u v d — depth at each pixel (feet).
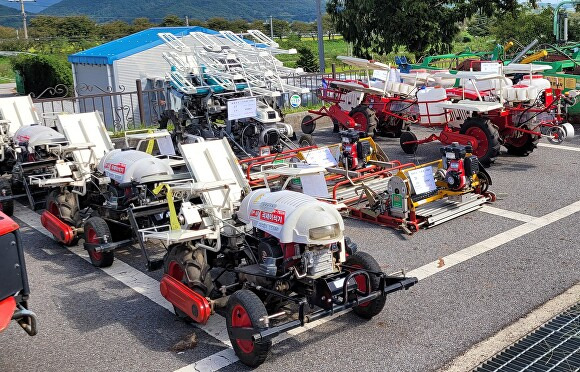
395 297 19.90
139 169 22.79
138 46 54.29
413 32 63.77
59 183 24.97
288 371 15.92
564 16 54.08
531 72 36.52
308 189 20.93
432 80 42.47
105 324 18.80
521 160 36.78
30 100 34.19
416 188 25.77
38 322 19.03
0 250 14.16
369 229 26.53
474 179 28.32
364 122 41.86
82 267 23.40
